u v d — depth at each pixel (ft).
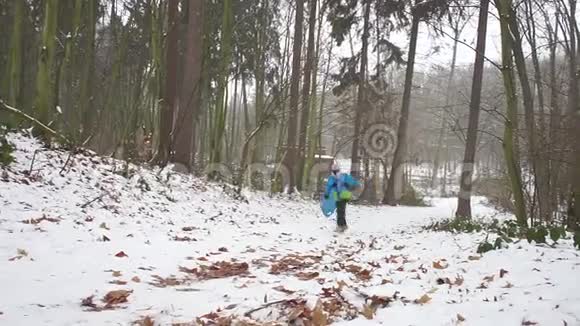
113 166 37.76
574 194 28.81
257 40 72.33
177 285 16.14
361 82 80.02
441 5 44.09
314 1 70.03
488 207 79.61
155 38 51.19
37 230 20.97
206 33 59.21
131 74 73.05
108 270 16.89
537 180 30.60
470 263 19.30
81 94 54.70
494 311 11.95
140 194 34.42
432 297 14.24
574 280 14.42
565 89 42.70
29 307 12.23
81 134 44.27
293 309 12.79
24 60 53.36
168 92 52.19
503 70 28.63
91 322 11.62
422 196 106.32
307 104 69.72
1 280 14.19
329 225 42.09
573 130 29.30
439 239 27.86
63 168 31.04
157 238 24.36
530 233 21.54
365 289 15.53
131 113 46.29
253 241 27.84
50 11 36.52
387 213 63.16
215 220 34.47
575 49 46.34
